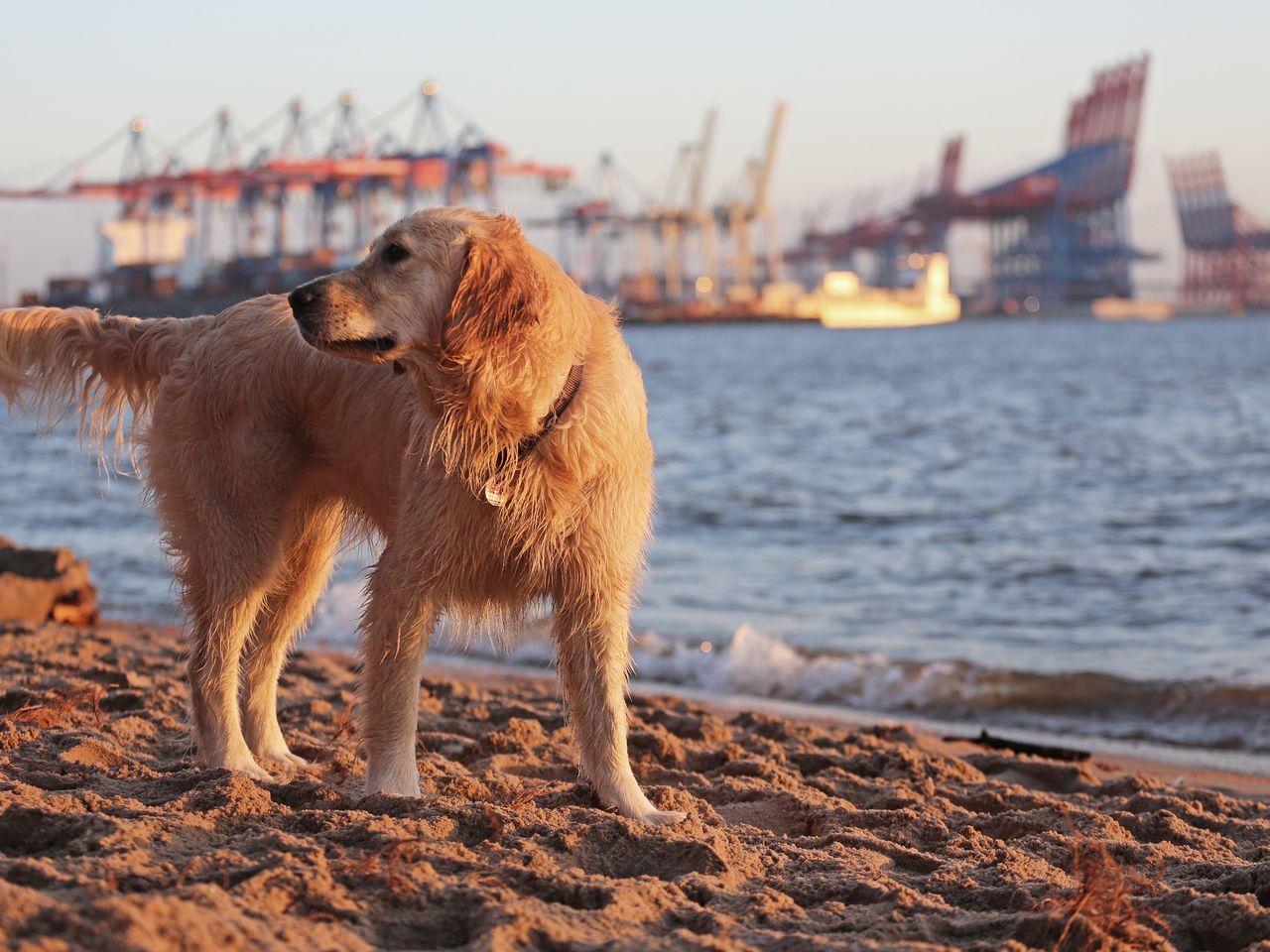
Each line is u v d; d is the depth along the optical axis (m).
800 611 11.88
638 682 9.91
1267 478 19.97
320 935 3.05
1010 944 3.37
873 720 8.54
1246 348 87.25
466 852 3.88
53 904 2.87
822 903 3.87
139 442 5.97
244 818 4.18
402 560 4.83
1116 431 28.91
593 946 3.19
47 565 10.76
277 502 5.54
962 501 18.83
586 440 4.61
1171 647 10.27
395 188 137.62
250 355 5.51
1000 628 11.10
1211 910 3.78
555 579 4.87
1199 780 6.87
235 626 5.55
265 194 140.12
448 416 4.59
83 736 5.66
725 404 41.72
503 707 7.26
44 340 5.95
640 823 4.37
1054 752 7.43
